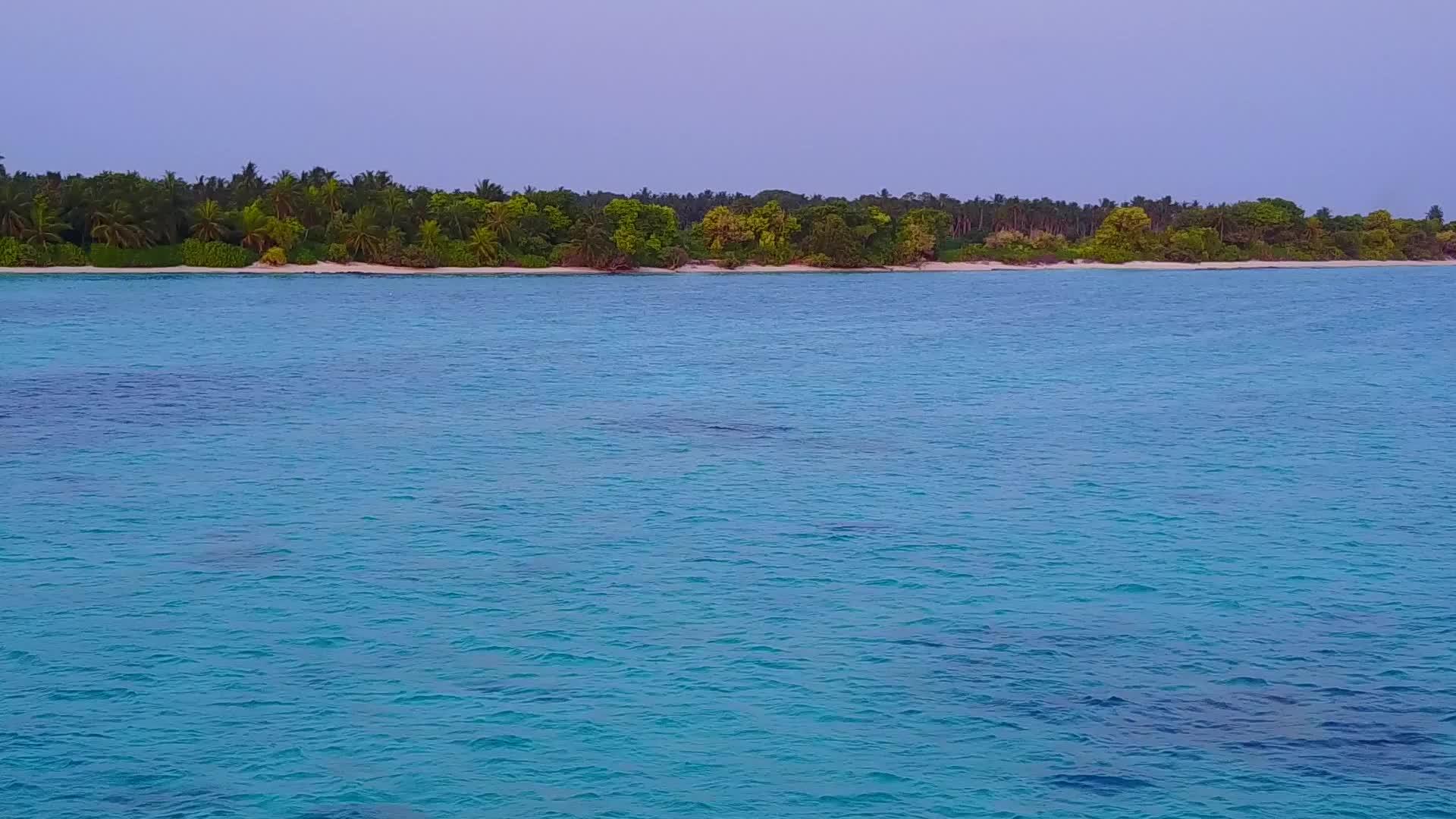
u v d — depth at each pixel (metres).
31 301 144.25
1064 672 27.86
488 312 142.25
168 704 25.91
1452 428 62.97
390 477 49.19
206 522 41.53
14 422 61.66
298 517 42.31
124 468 50.50
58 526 40.84
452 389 76.62
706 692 26.67
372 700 26.12
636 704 26.00
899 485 47.84
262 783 22.58
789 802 22.11
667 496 45.72
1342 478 50.09
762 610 32.16
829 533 40.22
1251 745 24.20
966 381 82.25
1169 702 26.17
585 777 22.92
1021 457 54.19
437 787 22.50
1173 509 44.09
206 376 81.44
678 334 117.25
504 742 24.27
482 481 48.47
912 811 21.80
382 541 39.12
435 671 27.75
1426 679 27.48
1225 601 33.16
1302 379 84.31
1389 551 38.50
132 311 133.12
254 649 29.11
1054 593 33.78
